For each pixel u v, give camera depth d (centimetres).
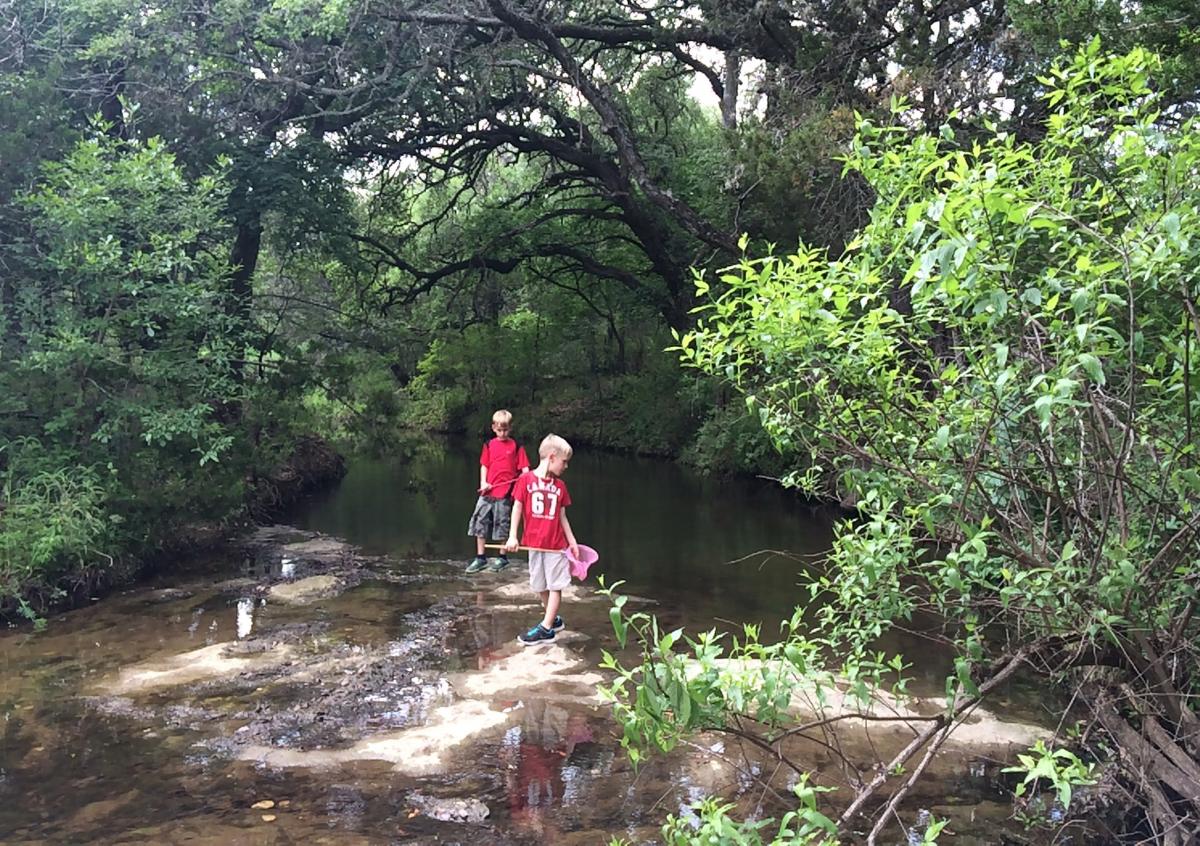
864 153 330
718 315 336
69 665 624
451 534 1155
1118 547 281
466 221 2467
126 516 894
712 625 712
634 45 1867
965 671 294
